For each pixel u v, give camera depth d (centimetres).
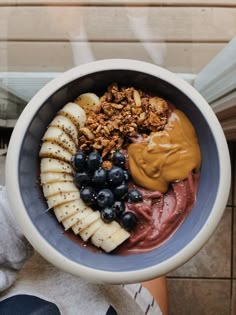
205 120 22
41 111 22
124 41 49
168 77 22
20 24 49
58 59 49
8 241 28
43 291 31
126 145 24
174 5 49
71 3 49
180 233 23
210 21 50
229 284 57
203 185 23
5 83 47
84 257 22
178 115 23
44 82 48
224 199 22
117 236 23
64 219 23
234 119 38
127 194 23
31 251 29
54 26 49
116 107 23
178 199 23
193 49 49
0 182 44
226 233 57
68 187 23
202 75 46
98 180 22
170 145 23
